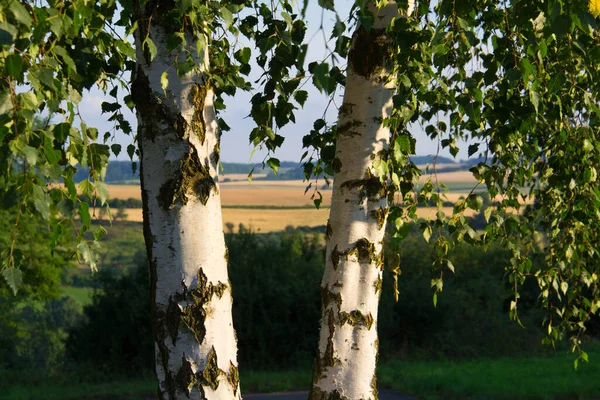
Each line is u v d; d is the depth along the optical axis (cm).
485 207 395
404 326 1827
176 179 278
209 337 282
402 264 1978
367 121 325
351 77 327
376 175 327
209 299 282
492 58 331
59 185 217
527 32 300
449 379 1336
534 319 1878
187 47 277
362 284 329
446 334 1789
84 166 229
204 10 274
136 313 1614
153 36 275
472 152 395
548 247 491
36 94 215
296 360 1659
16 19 186
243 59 329
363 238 328
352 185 327
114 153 401
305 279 1745
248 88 396
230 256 1770
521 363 1603
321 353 331
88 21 253
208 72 287
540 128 467
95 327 1666
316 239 1984
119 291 1689
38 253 2173
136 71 280
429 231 382
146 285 1694
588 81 410
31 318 3312
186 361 280
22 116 187
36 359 3048
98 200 228
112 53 342
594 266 520
